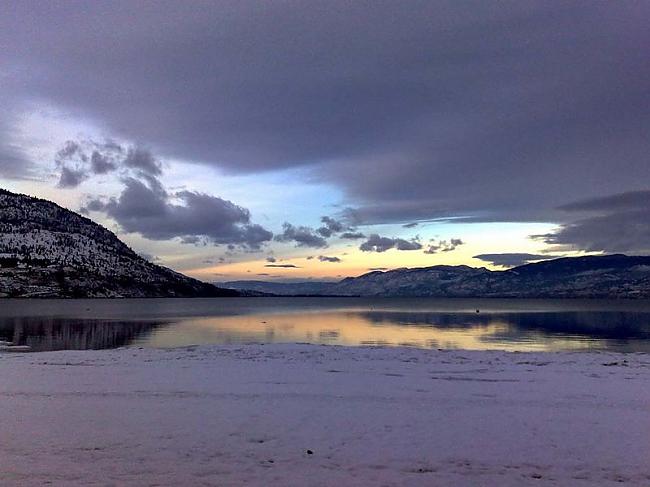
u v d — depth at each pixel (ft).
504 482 24.23
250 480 23.91
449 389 46.01
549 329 176.35
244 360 65.36
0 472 24.44
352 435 31.42
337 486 23.40
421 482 24.08
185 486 23.03
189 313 301.63
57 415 35.70
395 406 39.01
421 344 119.14
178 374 53.42
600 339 136.05
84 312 305.12
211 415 35.91
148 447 28.71
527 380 51.26
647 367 61.62
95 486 22.79
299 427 33.06
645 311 355.15
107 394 42.70
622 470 25.94
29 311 316.19
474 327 185.88
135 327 178.29
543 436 31.58
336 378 51.39
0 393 43.06
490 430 32.81
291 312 328.49
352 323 209.15
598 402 40.96
